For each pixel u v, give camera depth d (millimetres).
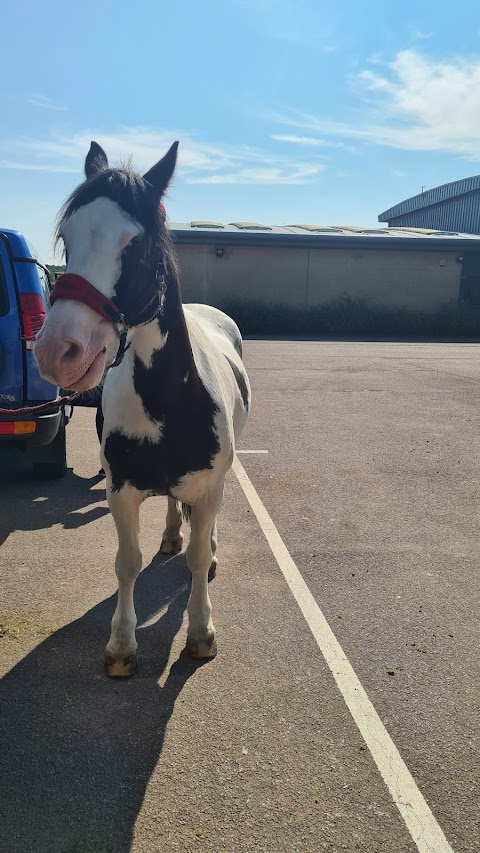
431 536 4508
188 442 2600
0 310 4695
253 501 5176
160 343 2383
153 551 4207
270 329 23328
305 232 25422
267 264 23781
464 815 2105
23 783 2193
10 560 3988
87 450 6785
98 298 1955
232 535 4461
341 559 4094
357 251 24078
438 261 24547
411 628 3275
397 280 24531
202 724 2512
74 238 2006
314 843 1981
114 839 1979
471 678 2863
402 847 1979
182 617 3359
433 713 2615
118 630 2830
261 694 2709
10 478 5766
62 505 5023
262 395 10219
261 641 3121
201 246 23344
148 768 2271
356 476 5906
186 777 2234
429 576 3877
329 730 2494
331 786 2207
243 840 1983
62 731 2459
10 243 4676
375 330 23859
